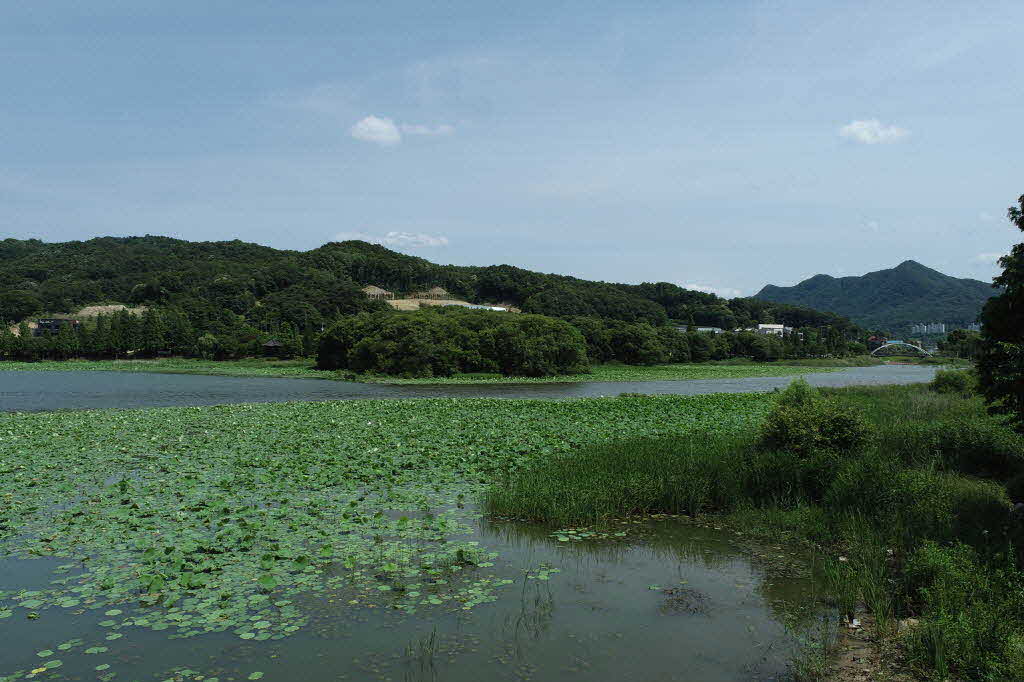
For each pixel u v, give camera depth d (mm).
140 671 6973
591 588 9461
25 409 41750
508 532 12344
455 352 88812
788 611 8672
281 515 13062
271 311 165625
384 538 11656
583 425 27781
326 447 21547
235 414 32656
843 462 14969
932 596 8148
